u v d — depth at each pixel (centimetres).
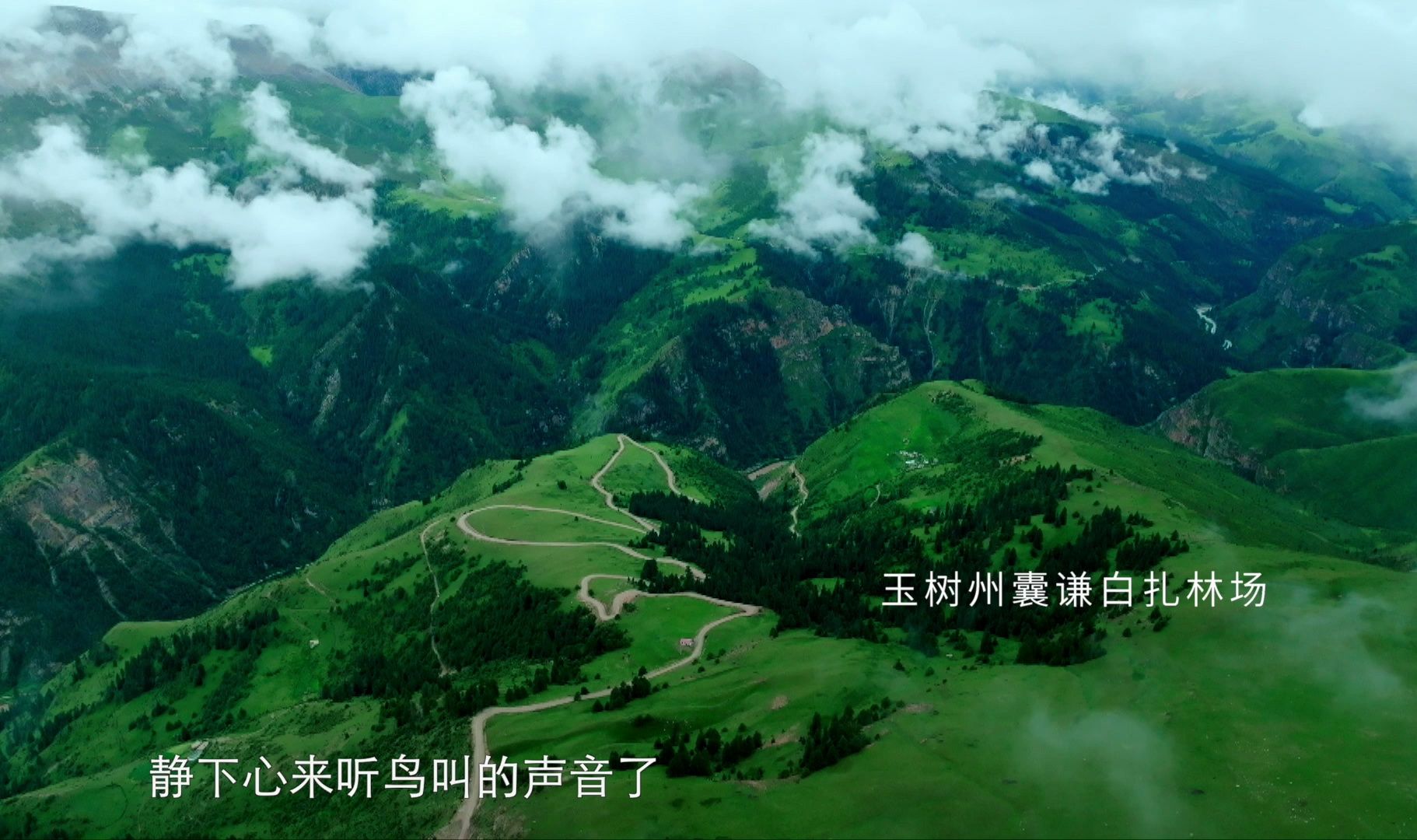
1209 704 13662
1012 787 11931
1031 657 17225
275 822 16500
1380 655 14575
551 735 15712
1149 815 11044
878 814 11612
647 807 12381
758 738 14450
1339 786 11244
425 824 13912
